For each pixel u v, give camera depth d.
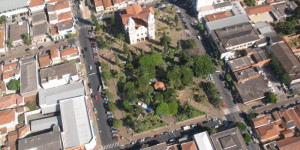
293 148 192.38
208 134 197.25
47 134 194.75
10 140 198.38
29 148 189.25
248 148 197.25
